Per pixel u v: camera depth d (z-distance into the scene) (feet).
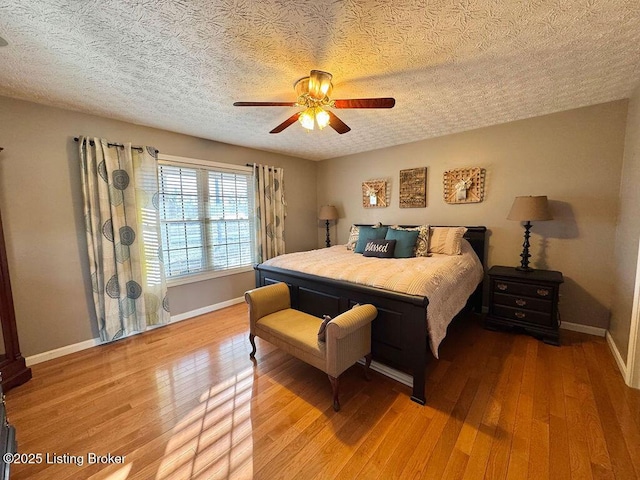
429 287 6.38
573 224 9.04
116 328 9.10
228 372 7.29
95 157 8.57
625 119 8.07
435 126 10.39
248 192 13.23
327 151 14.28
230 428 5.34
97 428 5.38
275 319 7.47
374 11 4.38
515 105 8.46
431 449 4.77
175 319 10.90
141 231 9.71
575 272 9.11
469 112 9.01
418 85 7.06
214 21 4.56
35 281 7.84
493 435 5.04
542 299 8.51
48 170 7.96
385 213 13.84
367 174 14.37
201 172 11.46
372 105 6.09
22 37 4.87
